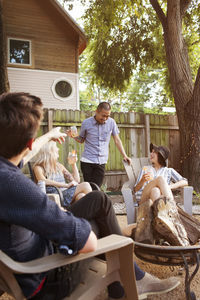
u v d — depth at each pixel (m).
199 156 6.61
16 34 11.62
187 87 6.89
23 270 1.11
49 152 3.37
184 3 6.93
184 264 1.94
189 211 3.15
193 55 10.49
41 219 1.13
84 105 22.73
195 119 6.66
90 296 1.40
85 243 1.20
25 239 1.29
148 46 10.21
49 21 12.16
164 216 2.14
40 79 12.05
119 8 8.69
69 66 12.52
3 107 1.20
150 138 7.81
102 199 1.68
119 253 1.47
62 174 3.53
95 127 4.45
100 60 10.55
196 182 6.59
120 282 1.54
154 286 1.92
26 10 11.80
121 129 7.54
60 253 1.25
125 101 24.67
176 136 8.14
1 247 1.23
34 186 1.17
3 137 1.20
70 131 3.78
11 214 1.12
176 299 2.09
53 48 12.24
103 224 1.71
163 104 19.31
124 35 10.30
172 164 8.04
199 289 2.25
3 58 6.60
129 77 10.74
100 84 11.20
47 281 1.36
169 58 7.01
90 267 1.62
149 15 9.93
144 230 2.18
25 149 1.29
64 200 3.16
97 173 4.56
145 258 2.21
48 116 6.66
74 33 12.23
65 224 1.17
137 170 3.86
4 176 1.12
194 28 9.52
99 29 9.27
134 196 3.55
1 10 6.59
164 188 2.69
